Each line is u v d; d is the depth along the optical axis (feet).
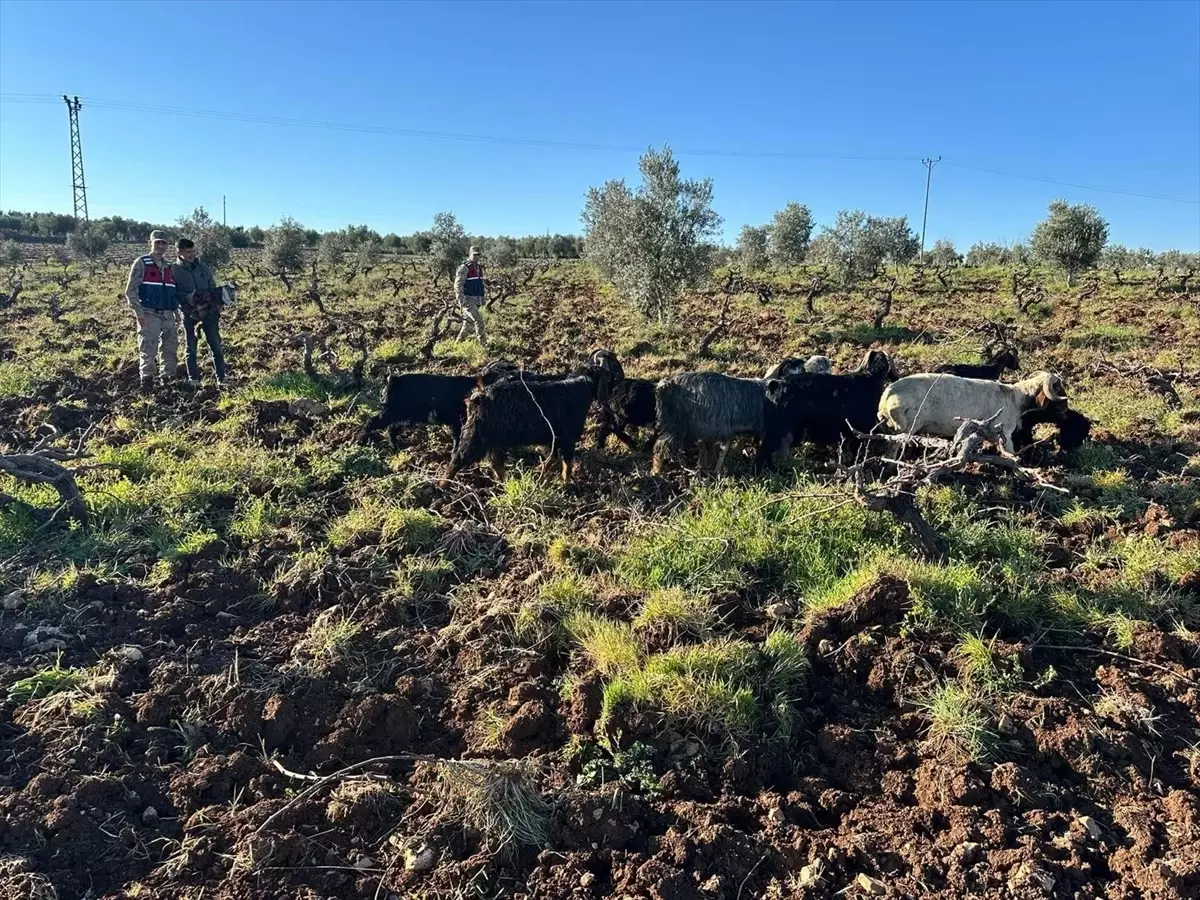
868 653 14.46
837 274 86.63
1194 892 9.76
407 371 38.37
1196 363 40.24
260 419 29.37
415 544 19.65
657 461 23.97
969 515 20.11
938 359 41.96
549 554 18.86
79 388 34.17
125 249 159.33
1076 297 72.69
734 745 12.48
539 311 64.49
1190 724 13.05
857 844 10.62
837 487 20.24
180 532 20.01
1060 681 14.15
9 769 12.25
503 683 14.39
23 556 18.83
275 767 12.52
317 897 10.29
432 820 11.23
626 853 10.71
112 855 10.93
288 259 108.68
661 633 15.02
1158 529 19.86
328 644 15.28
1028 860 10.21
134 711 13.62
